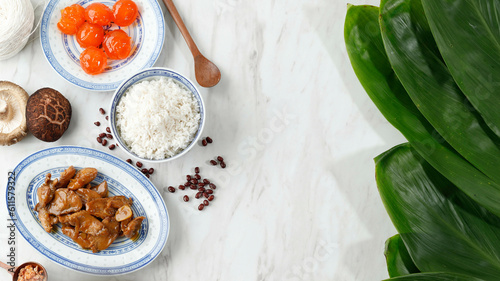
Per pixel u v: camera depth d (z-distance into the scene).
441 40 1.20
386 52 1.32
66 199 1.49
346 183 1.61
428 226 1.31
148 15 1.60
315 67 1.63
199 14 1.65
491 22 1.18
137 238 1.55
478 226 1.30
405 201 1.33
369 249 1.60
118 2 1.54
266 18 1.64
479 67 1.20
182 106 1.51
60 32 1.60
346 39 1.43
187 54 1.63
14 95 1.57
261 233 1.61
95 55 1.54
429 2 1.20
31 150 1.61
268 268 1.60
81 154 1.55
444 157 1.29
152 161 1.49
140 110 1.48
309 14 1.64
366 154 1.61
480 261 1.28
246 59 1.64
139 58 1.60
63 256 1.54
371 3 1.65
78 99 1.62
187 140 1.53
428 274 1.22
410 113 1.37
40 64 1.63
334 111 1.63
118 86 1.58
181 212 1.60
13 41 1.54
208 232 1.60
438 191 1.33
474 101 1.20
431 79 1.30
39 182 1.54
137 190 1.56
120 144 1.49
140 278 1.59
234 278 1.60
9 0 1.52
